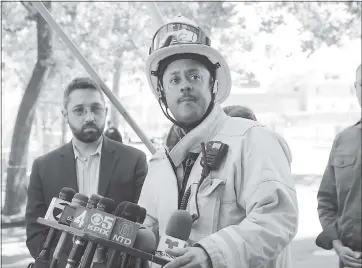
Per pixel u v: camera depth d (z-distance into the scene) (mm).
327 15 7055
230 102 7555
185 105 1642
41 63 9117
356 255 2641
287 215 1447
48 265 1427
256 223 1411
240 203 1540
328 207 2908
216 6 7184
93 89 2471
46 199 2396
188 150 1660
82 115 2420
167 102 1718
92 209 1288
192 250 1317
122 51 8445
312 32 7164
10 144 9055
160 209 1647
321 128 7438
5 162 9547
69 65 9195
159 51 1680
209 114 1669
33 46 9672
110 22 8375
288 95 7539
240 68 7480
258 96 7590
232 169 1542
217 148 1574
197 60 1668
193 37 1671
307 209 6742
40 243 2324
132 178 2430
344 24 7035
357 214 2693
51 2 8586
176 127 1784
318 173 7227
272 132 1634
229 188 1535
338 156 2852
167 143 1794
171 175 1669
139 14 8266
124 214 1355
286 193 1469
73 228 1287
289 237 1430
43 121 9938
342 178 2783
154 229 1699
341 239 2756
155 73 1781
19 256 6418
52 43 9102
